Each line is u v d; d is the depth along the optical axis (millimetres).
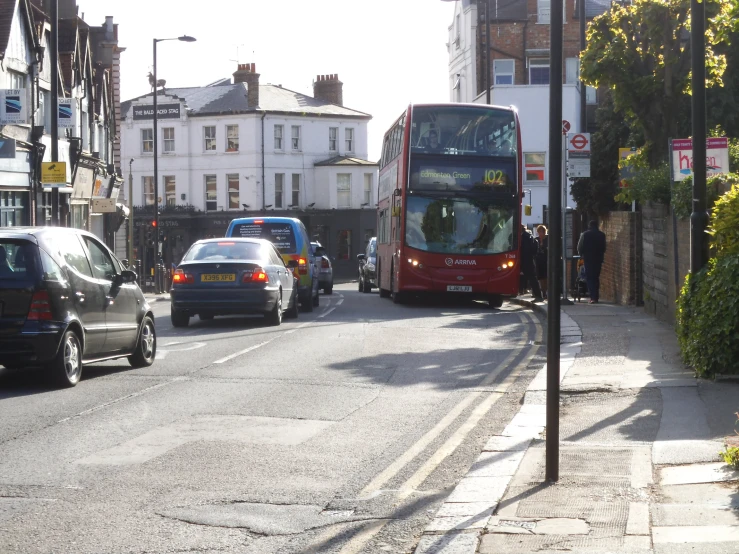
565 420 9656
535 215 47438
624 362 13352
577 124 49094
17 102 28719
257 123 70438
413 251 26531
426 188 26438
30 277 11594
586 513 6137
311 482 7363
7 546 5777
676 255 17172
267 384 12336
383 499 6879
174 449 8484
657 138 21781
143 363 14109
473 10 55062
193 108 72000
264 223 26469
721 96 27109
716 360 11352
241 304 20047
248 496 6949
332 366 14102
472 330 19766
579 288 26609
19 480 7359
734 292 11078
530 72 52781
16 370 13727
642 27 21250
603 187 29938
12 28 32438
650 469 7316
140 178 72875
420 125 26562
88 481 7348
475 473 7414
